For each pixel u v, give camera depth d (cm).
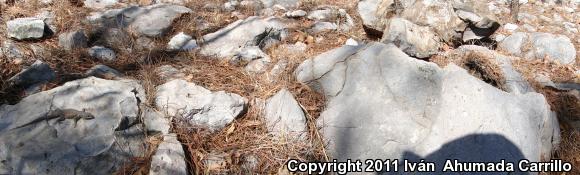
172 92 328
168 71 377
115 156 278
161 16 484
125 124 296
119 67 387
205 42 443
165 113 312
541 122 318
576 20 695
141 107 312
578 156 335
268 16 521
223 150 300
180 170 270
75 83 319
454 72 319
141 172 274
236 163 292
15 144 269
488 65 404
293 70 381
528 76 438
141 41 446
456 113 297
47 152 268
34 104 301
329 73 355
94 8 503
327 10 551
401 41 442
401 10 497
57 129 285
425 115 311
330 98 346
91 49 407
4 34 415
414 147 291
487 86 309
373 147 300
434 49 453
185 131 305
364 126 313
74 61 385
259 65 401
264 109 331
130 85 330
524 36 519
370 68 342
